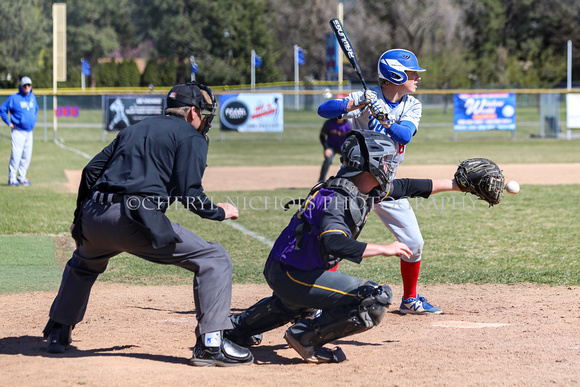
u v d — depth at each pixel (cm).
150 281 1509
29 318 1150
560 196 2800
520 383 747
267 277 861
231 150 5278
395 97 1103
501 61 11944
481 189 885
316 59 13100
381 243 1881
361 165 796
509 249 1783
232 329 928
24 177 3059
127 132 841
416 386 743
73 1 13662
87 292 916
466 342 970
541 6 13550
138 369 811
